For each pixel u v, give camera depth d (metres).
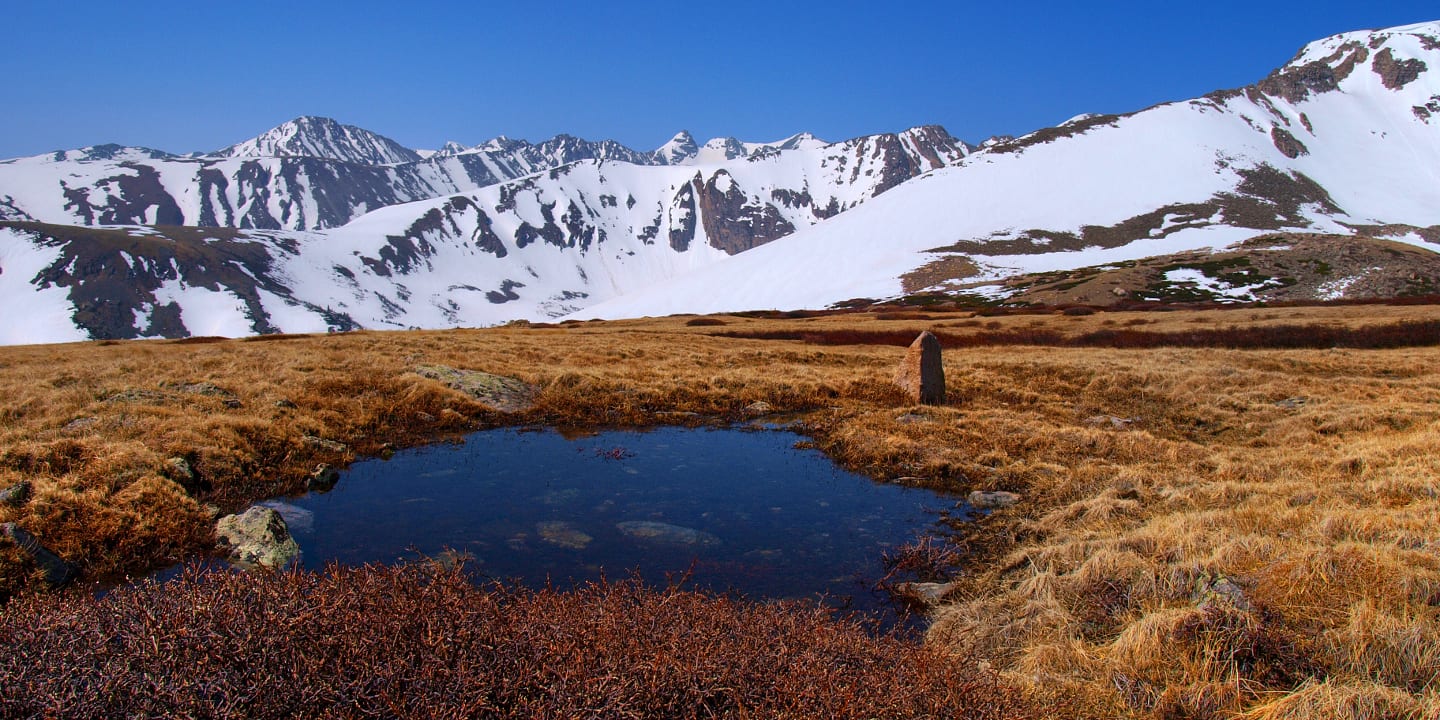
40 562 9.22
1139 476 14.27
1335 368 30.95
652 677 4.84
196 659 4.53
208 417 16.47
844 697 4.96
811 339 56.03
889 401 24.44
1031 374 29.25
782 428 21.34
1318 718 5.60
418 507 13.12
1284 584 7.48
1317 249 129.38
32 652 4.53
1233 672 6.36
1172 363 30.95
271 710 4.35
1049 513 12.64
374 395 21.64
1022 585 9.25
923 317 78.81
